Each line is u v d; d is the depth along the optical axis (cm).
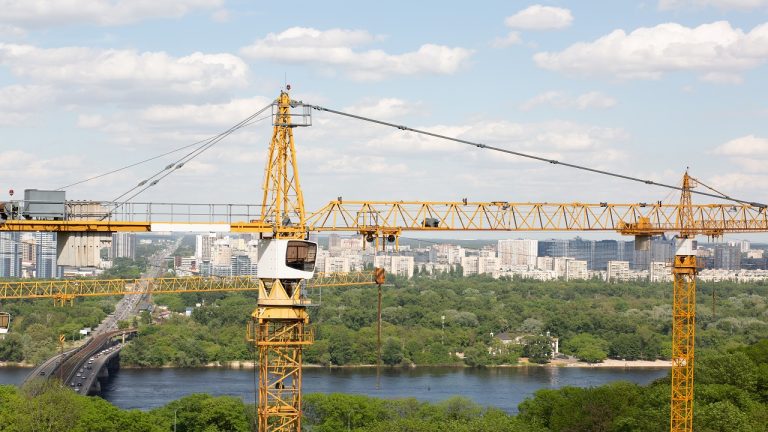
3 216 19775
